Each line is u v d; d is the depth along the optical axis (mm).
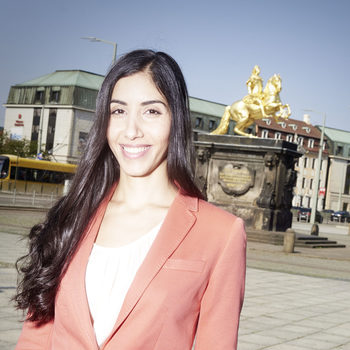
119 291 1822
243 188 25422
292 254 20625
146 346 1729
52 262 1915
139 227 1932
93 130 2074
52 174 49062
